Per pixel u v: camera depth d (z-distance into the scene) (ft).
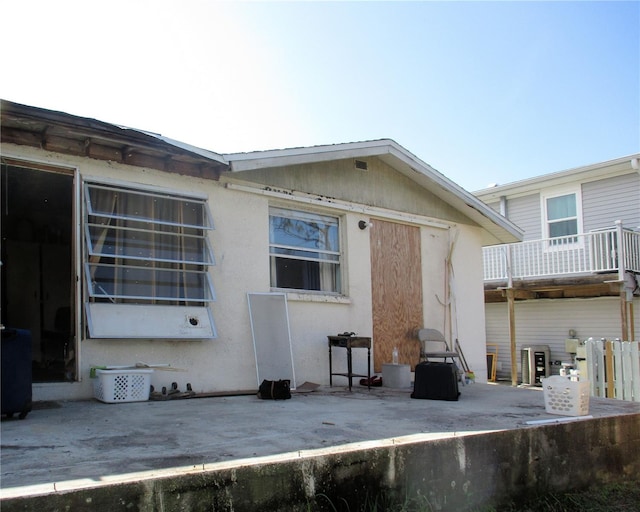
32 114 19.17
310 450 12.75
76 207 21.53
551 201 53.67
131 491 9.93
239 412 18.71
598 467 18.07
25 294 34.37
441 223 35.22
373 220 31.78
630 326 45.60
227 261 25.25
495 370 52.37
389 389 27.02
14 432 14.82
